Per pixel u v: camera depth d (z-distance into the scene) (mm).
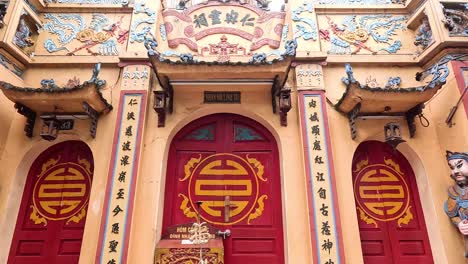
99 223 5883
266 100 6965
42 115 6535
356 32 7594
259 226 6430
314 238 5766
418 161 6629
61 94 6035
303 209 6109
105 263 5562
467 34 6719
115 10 7707
